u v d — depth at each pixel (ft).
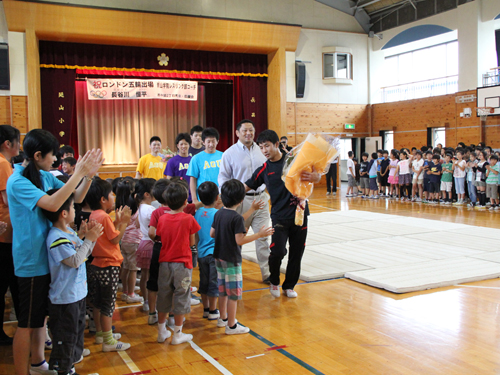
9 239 9.07
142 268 12.05
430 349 9.02
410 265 15.40
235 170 13.47
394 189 39.86
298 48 48.91
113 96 41.11
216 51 44.16
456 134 44.60
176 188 9.79
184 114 48.85
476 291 12.83
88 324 11.15
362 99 53.16
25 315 7.58
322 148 11.21
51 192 7.72
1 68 36.24
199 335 10.18
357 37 52.29
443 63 48.91
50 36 37.58
